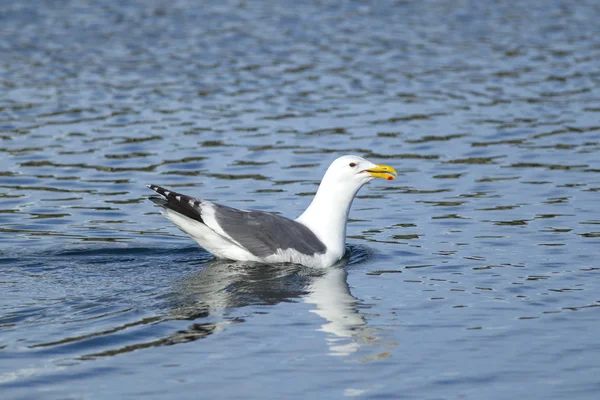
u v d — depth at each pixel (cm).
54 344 982
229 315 1084
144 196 1703
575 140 2069
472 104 2403
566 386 896
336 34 3275
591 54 2981
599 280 1220
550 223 1513
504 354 973
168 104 2386
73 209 1617
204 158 1947
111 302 1122
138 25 3378
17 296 1142
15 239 1434
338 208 1377
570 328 1045
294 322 1065
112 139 2080
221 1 3872
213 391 880
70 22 3406
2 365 930
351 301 1148
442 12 3725
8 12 3547
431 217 1579
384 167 1367
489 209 1611
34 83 2580
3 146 2016
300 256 1320
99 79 2634
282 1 3888
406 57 2952
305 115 2295
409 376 917
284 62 2862
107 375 911
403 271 1288
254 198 1688
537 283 1214
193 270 1281
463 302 1141
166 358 953
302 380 906
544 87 2573
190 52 2977
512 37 3262
